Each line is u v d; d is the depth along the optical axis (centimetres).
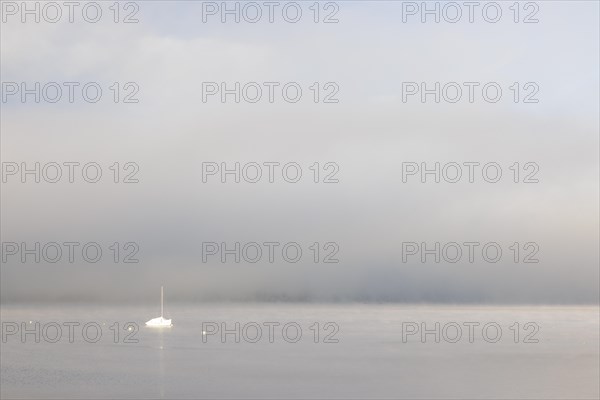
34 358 14925
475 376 12119
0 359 14800
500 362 14275
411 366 13525
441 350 16938
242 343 18912
